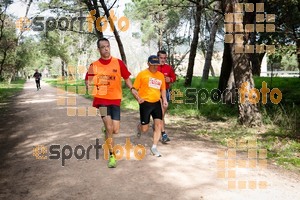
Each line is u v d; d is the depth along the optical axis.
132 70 65.94
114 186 4.76
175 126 10.40
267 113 10.95
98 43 5.61
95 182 4.94
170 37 33.25
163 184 4.82
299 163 6.24
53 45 52.47
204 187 4.72
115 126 5.73
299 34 10.84
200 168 5.61
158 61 6.22
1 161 6.27
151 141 7.62
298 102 12.79
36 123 10.52
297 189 4.79
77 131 8.91
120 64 5.77
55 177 5.22
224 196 4.41
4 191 4.70
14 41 39.69
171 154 6.48
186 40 29.88
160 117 6.35
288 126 9.65
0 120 11.57
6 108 15.45
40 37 51.03
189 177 5.13
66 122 10.50
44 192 4.61
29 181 5.08
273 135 8.71
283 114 10.51
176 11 33.91
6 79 54.50
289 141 8.05
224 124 10.78
